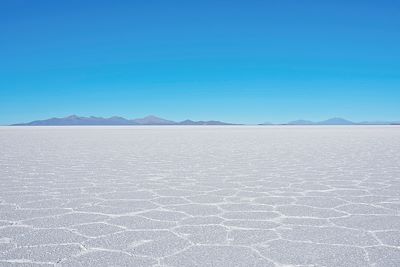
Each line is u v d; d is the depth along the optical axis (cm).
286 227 386
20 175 749
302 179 694
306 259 299
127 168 855
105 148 1470
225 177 719
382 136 2494
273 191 579
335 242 339
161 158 1079
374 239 348
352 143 1745
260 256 306
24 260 298
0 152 1284
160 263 292
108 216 431
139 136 2638
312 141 1928
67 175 748
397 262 293
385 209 463
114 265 288
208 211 452
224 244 335
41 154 1207
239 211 452
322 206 479
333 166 886
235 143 1784
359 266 286
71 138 2325
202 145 1642
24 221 411
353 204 489
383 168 848
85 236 358
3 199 524
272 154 1198
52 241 344
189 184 643
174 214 439
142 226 390
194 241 343
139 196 543
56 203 499
